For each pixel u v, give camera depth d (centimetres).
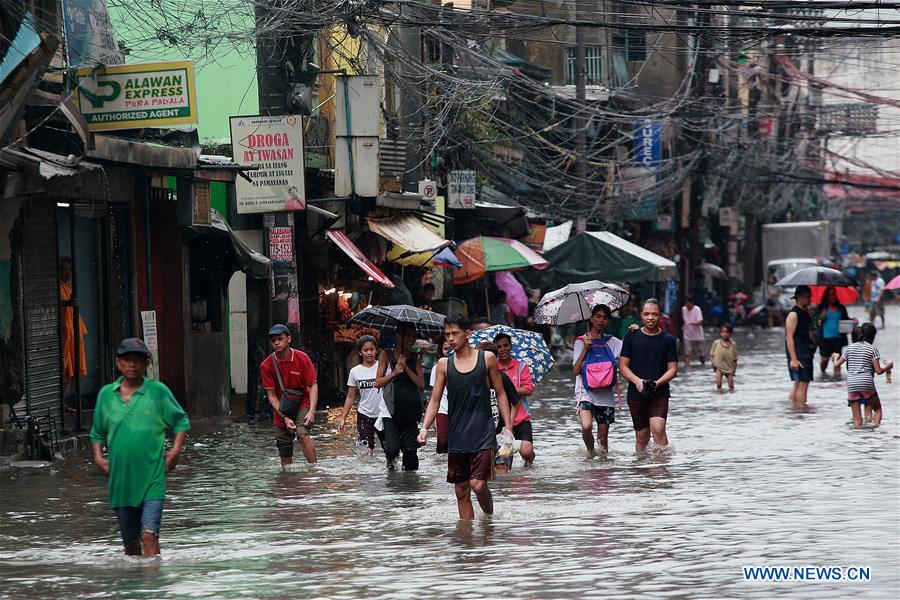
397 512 2598
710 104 9656
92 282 4275
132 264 4412
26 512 2677
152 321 4362
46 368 3862
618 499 2719
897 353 8219
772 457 3425
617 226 10156
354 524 2459
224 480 3145
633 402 3556
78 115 3491
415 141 6300
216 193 5088
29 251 3775
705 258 13788
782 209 15762
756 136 10969
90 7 3766
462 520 2481
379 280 5388
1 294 3538
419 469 3334
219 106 5519
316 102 5959
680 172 9500
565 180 8306
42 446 3531
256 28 4200
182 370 4669
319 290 5559
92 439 2153
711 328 12275
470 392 2472
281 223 4731
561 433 4181
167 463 2150
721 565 2000
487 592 1838
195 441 4062
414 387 3316
